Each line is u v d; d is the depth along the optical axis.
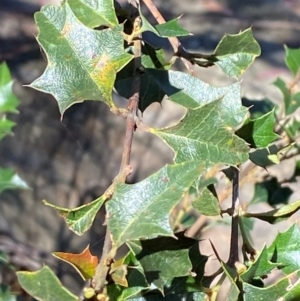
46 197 0.52
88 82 0.15
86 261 0.12
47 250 0.49
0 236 0.48
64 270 0.45
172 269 0.13
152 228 0.11
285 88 0.31
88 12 0.17
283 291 0.13
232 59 0.19
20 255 0.45
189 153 0.14
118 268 0.12
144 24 0.17
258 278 0.14
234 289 0.12
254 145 0.16
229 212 0.16
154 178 0.11
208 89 0.17
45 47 0.15
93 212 0.13
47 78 0.15
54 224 0.50
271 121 0.16
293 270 0.14
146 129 0.14
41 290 0.10
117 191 0.11
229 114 0.15
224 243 0.48
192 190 0.24
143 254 0.13
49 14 0.15
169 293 0.14
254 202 0.31
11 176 0.17
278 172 0.45
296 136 0.30
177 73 0.17
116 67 0.15
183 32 0.17
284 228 0.49
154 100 0.17
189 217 0.38
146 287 0.12
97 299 0.11
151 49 0.19
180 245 0.13
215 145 0.14
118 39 0.15
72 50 0.15
